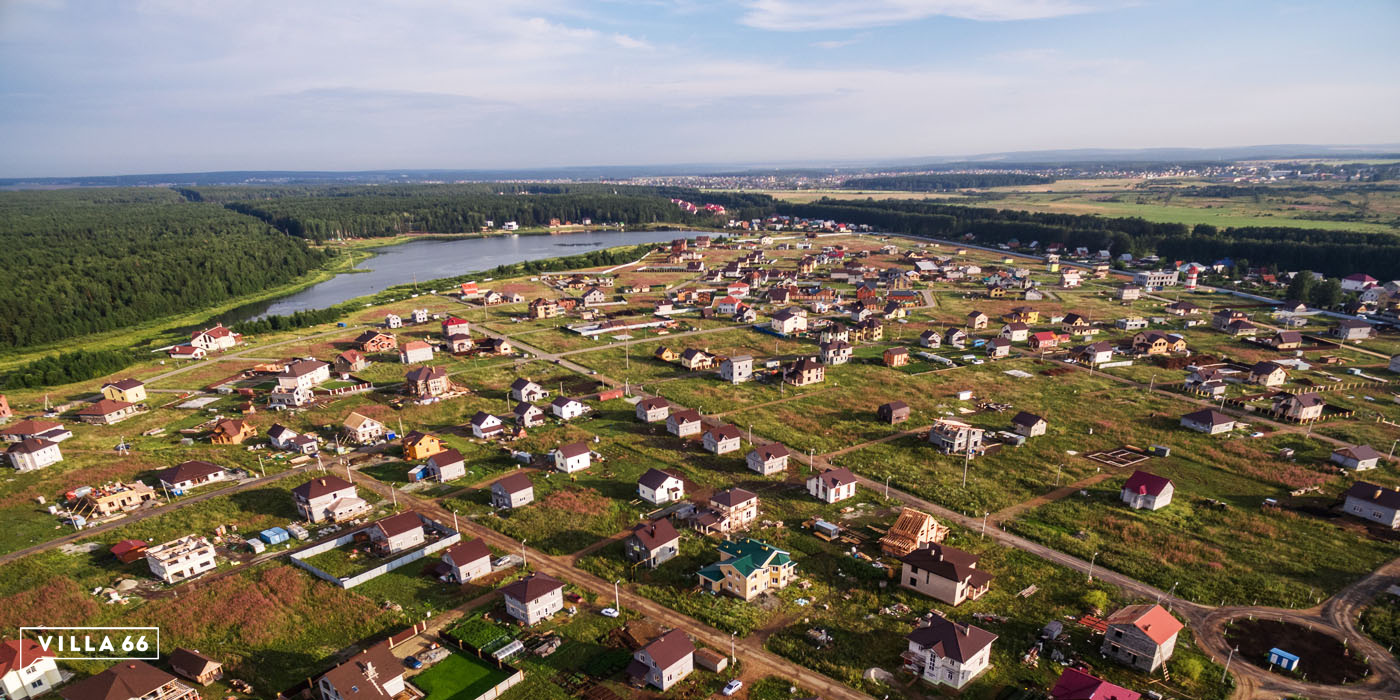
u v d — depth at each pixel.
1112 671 52.81
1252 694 50.50
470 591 64.19
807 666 53.88
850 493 82.25
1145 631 52.38
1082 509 77.94
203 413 112.69
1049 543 70.69
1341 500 78.38
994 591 63.06
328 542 71.94
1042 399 115.50
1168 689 50.94
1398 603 60.50
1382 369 129.38
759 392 120.69
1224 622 58.56
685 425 100.81
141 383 119.62
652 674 51.88
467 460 93.12
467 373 132.50
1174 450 93.88
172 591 64.88
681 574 66.50
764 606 61.53
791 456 93.75
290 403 114.50
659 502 80.69
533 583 60.09
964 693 50.72
